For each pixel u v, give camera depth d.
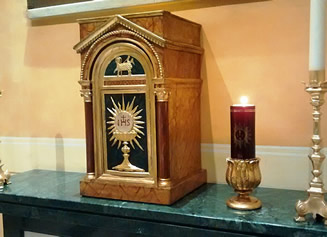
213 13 1.16
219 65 1.17
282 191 1.09
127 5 1.23
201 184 1.17
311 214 0.89
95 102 1.06
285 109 1.10
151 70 0.98
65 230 1.16
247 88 1.14
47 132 1.44
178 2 1.20
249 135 0.94
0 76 1.51
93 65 1.05
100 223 1.03
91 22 1.05
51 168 1.44
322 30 0.84
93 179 1.08
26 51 1.45
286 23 1.08
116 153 1.05
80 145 1.38
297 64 1.08
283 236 0.83
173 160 1.02
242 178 0.93
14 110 1.49
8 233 1.26
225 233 0.89
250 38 1.13
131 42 0.99
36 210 1.12
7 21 1.47
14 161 1.51
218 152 1.19
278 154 1.12
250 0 1.12
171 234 0.95
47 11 1.37
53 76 1.41
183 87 1.07
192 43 1.13
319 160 0.85
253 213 0.92
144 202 1.01
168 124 0.99
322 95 0.85
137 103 1.02
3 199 1.15
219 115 1.18
